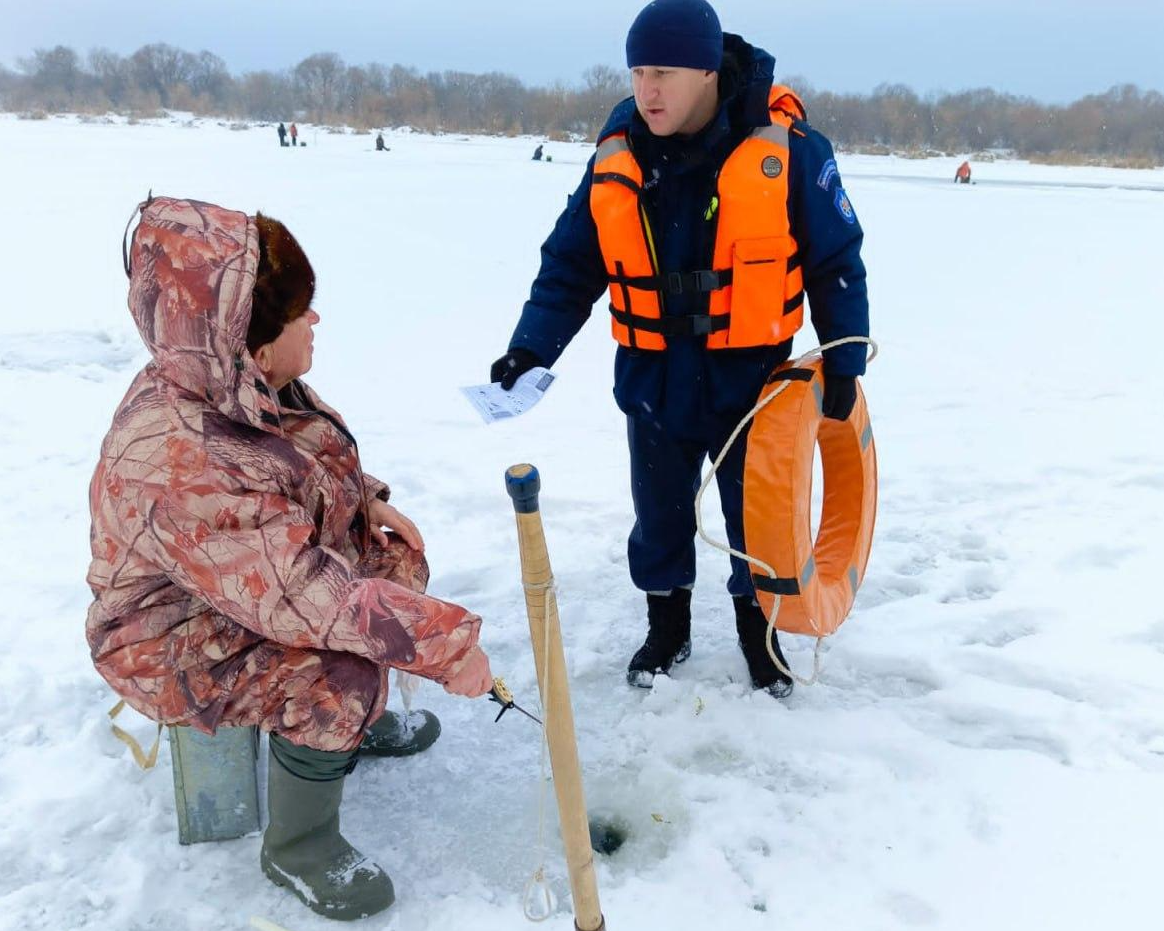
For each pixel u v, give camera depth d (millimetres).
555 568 3785
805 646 3248
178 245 1885
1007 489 4410
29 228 12695
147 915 2252
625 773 2727
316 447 2309
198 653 2078
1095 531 3930
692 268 2641
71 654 3145
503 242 12898
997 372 6539
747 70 2557
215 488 1924
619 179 2594
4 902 2254
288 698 2096
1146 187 33156
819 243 2572
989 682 3025
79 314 7766
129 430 1953
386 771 2738
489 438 5227
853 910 2244
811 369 2631
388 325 8031
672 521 2982
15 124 62906
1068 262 12227
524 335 2791
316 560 1986
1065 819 2471
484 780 2711
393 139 67500
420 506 4336
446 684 2070
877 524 4113
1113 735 2762
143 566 2008
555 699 1811
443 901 2301
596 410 5777
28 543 3898
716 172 2521
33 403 5520
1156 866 2314
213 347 1913
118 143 39812
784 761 2725
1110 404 5645
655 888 2322
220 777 2367
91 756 2693
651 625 3168
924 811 2523
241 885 2328
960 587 3596
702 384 2754
